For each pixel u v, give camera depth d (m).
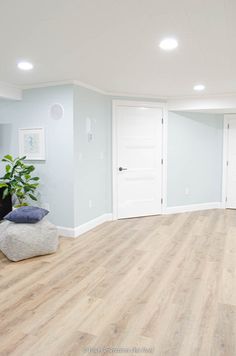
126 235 3.93
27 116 4.01
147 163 4.92
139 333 1.87
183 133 5.14
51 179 3.93
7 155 3.88
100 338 1.82
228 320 2.01
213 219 4.78
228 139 5.42
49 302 2.25
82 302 2.24
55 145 3.85
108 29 2.09
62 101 3.75
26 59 2.79
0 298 2.31
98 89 4.22
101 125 4.43
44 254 3.24
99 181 4.46
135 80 3.66
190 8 1.77
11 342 1.78
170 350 1.71
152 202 5.03
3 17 1.89
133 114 4.71
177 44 2.39
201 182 5.44
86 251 3.35
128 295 2.35
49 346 1.75
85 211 4.11
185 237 3.84
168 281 2.60
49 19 1.92
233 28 2.06
